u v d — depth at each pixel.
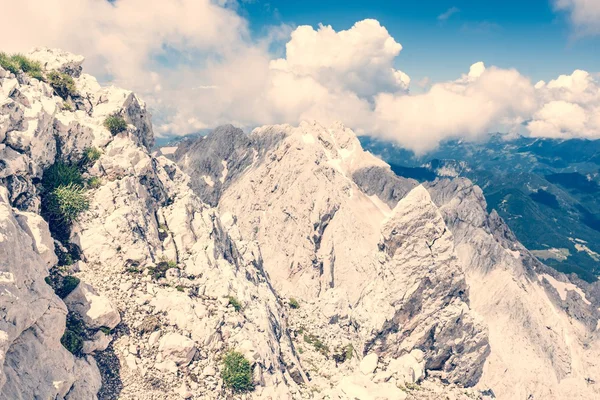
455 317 86.94
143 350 49.69
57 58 70.56
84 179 59.22
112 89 73.31
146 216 63.00
